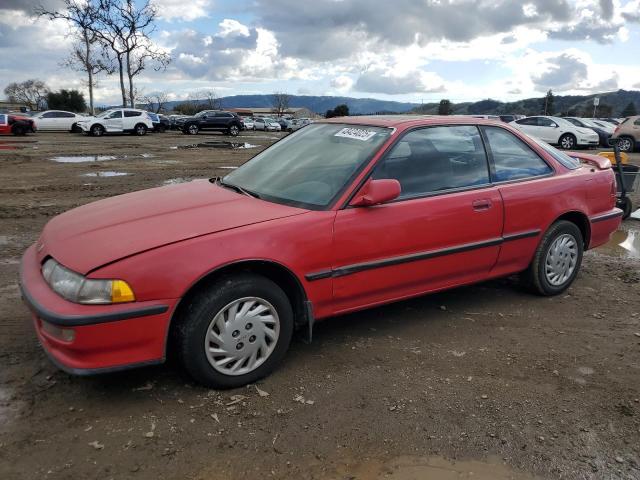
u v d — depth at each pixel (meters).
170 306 2.88
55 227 3.50
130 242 2.97
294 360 3.56
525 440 2.79
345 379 3.34
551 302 4.67
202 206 3.47
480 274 4.23
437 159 3.97
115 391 3.14
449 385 3.29
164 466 2.54
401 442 2.76
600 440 2.81
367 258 3.53
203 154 18.56
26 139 26.02
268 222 3.22
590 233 4.88
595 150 22.53
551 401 3.15
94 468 2.52
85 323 2.72
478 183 4.12
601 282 5.22
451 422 2.93
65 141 24.78
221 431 2.81
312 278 3.32
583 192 4.71
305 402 3.08
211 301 3.00
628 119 21.36
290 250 3.21
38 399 3.03
